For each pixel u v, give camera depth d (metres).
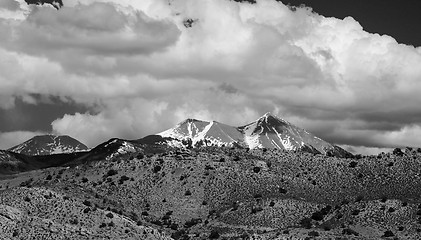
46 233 195.38
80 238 196.75
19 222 197.75
